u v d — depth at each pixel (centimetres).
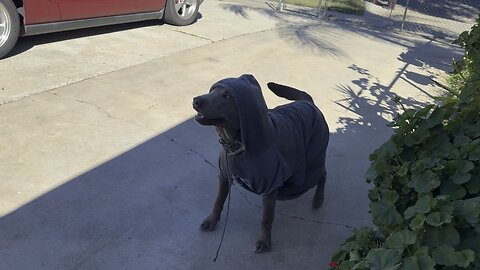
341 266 219
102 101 519
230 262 324
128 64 633
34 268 299
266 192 309
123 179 396
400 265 183
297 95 378
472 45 524
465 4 1575
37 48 650
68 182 382
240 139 288
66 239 326
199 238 343
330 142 494
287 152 315
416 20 1191
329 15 1096
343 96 613
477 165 227
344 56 782
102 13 696
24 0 591
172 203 376
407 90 658
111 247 324
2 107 477
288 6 1145
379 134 524
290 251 340
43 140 432
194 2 858
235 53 730
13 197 357
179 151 447
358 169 452
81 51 661
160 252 326
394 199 220
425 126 246
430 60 822
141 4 759
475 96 275
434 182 212
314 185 361
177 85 584
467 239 192
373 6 1299
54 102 502
